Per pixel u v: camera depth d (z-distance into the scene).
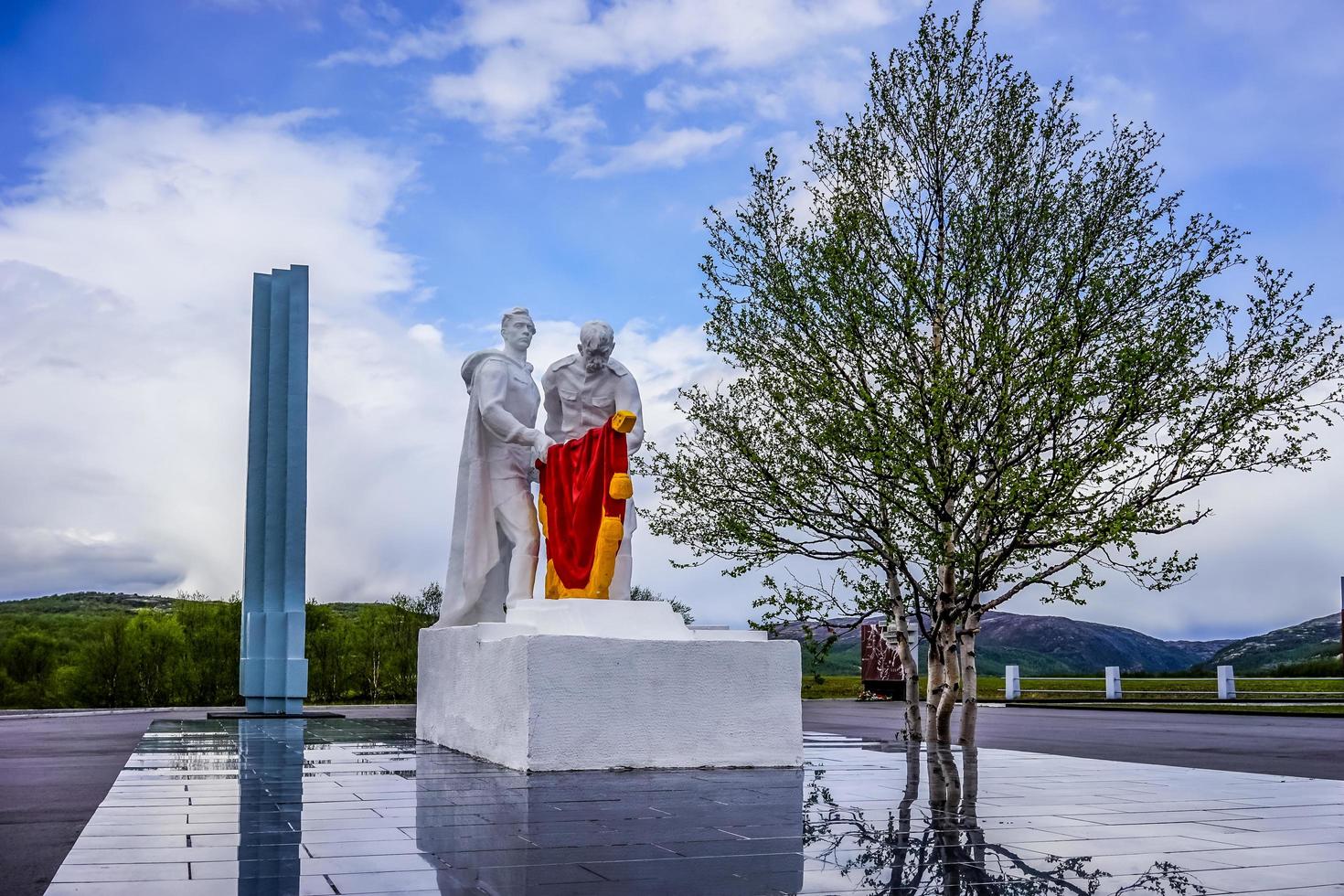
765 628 15.31
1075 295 13.90
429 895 4.89
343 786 8.78
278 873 5.32
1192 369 13.73
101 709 25.78
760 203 15.43
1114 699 32.62
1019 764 11.20
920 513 14.27
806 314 14.76
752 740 10.76
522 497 14.04
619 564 12.62
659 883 5.19
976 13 15.02
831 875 5.42
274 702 20.03
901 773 10.18
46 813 7.84
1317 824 7.14
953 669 14.79
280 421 20.48
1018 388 13.93
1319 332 13.38
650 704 10.46
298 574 20.30
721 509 15.78
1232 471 13.59
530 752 9.95
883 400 14.25
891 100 15.31
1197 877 5.44
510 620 12.31
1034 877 5.41
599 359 13.38
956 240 15.08
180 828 6.62
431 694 13.82
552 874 5.37
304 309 20.72
